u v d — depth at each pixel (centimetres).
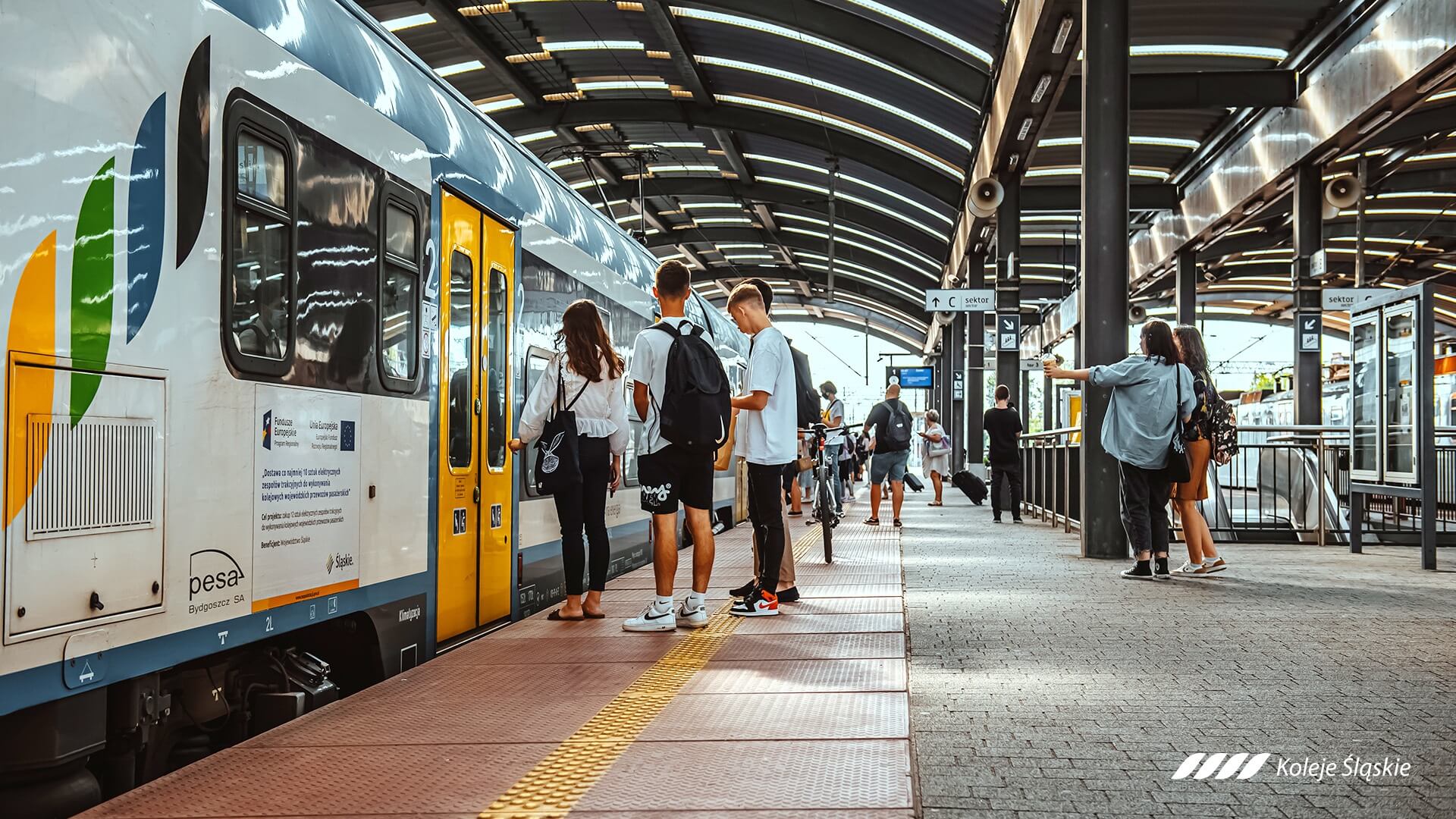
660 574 684
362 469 531
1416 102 1675
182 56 397
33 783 351
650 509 688
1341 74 1803
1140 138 2502
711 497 710
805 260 5322
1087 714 470
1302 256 2073
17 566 318
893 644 631
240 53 434
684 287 707
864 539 1385
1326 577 948
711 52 2345
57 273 334
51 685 331
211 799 357
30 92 327
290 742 427
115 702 383
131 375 365
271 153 455
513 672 559
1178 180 2820
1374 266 4275
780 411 766
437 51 2336
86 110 348
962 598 823
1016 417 1783
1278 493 1379
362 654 565
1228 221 2525
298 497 470
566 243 909
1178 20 1811
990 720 460
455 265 662
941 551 1219
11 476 316
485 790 366
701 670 562
